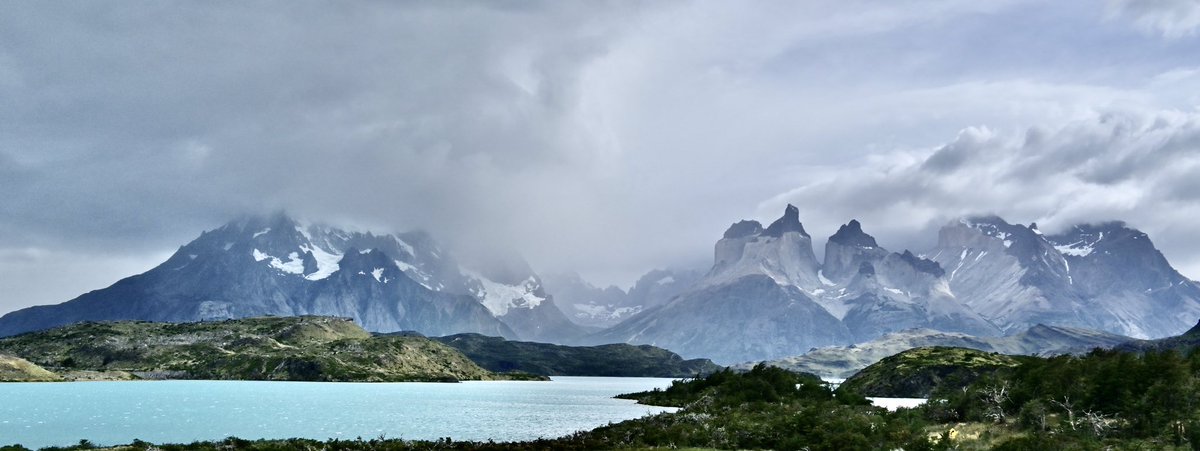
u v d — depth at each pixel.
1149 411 121.19
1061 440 113.12
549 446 129.25
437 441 135.12
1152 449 105.31
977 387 157.62
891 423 132.62
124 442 146.25
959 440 119.56
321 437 158.50
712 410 173.00
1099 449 106.12
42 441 146.75
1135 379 131.00
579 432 151.38
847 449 116.81
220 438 154.25
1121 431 120.00
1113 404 129.62
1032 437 112.25
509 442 143.12
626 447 123.25
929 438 119.94
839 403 184.75
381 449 122.25
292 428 174.38
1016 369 169.88
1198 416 114.94
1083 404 132.75
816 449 118.12
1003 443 111.00
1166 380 125.50
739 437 129.88
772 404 178.25
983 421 141.50
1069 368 145.38
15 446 121.31
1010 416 142.25
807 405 177.00
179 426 174.88
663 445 126.81
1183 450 104.88
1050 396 139.12
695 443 127.38
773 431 131.75
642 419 165.62
